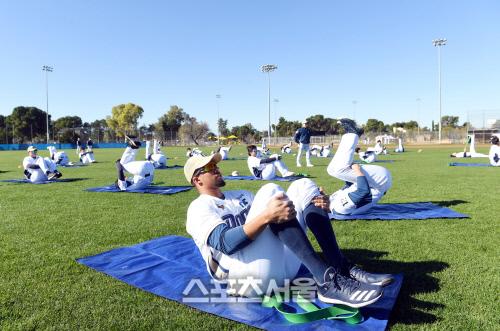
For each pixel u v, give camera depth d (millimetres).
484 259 4504
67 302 3498
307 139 18844
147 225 6516
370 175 6938
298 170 16812
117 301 3502
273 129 103438
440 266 4277
